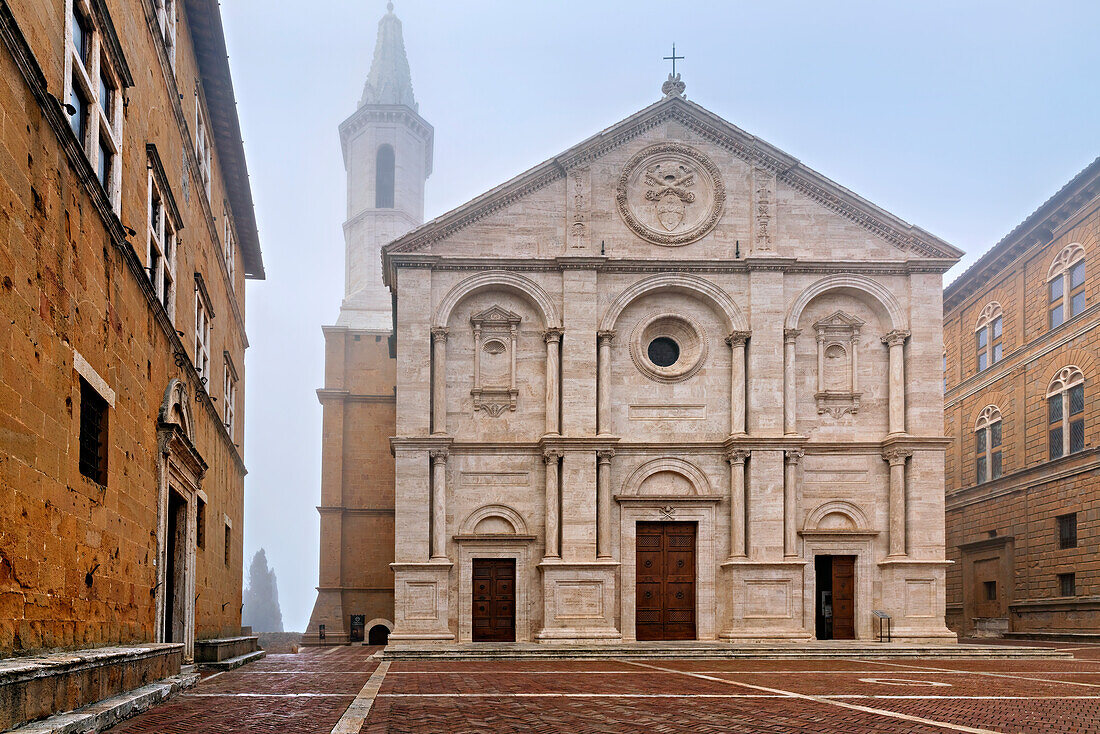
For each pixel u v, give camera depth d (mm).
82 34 15039
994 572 46375
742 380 34844
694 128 36625
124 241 15969
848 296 36281
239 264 38531
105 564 15086
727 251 35844
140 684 14898
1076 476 39938
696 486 34531
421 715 13680
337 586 50906
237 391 37625
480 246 35312
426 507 33219
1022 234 44312
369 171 65188
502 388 34750
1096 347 39062
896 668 24000
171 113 22328
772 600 33250
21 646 11258
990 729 12039
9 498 10898
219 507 29109
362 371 53875
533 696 16594
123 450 16453
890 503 34500
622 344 35562
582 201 35562
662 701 15680
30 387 11664
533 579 33750
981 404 48531
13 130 11148
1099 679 20234
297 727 12055
